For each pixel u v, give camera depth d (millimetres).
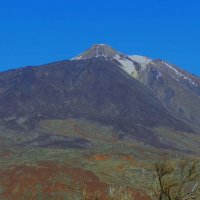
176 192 15961
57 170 97750
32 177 92688
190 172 15961
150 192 16250
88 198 16188
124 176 96062
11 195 86938
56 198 83938
